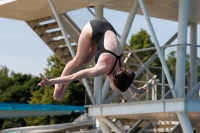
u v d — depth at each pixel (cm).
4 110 5938
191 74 2762
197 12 3141
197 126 3316
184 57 2489
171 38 3212
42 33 3475
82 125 7081
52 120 9650
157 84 2705
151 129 3341
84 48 1221
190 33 3406
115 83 1164
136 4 2848
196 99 2480
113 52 1162
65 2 3034
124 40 2877
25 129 7188
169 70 2606
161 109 2505
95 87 2878
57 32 3375
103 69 1152
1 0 3158
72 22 3278
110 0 2947
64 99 9394
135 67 2877
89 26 1209
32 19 3475
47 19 3419
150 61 2798
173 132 3178
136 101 2678
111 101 2866
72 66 1252
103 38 1188
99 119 2894
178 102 2442
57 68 10062
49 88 9656
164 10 3209
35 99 9869
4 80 11825
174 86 2495
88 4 3066
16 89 11175
